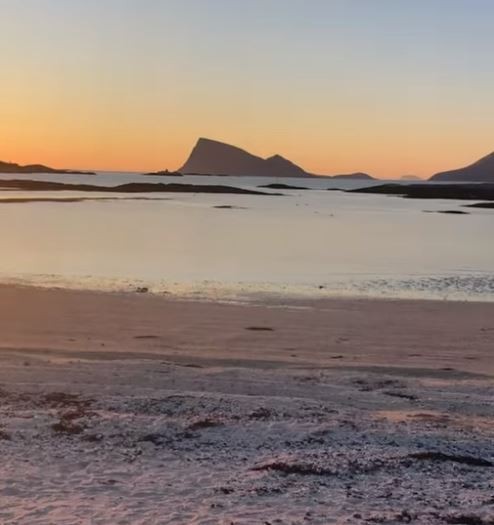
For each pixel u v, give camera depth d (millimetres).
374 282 27328
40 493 7289
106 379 12828
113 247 39125
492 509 6926
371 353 16203
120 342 16875
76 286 25344
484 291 25406
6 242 40562
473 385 13258
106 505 6922
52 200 87500
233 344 16875
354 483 7809
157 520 6504
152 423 9992
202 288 25359
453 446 9320
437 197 123250
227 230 52531
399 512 6805
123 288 25062
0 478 7723
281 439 9500
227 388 12516
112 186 137875
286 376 13594
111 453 8836
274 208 84750
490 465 8656
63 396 11414
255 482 7746
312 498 7258
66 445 9102
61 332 17859
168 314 20344
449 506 7039
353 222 63500
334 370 14320
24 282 26078
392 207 91875
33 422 9914
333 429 9930
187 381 12891
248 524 6398
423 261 34281
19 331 17875
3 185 128250
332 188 191375
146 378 12984
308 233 51000
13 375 12867
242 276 28688
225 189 141625
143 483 7703
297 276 28781
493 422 10734
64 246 39125
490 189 143875
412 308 21812
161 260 33625
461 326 19312
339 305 22219
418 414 10961
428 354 16203
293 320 19750
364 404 11688
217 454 8891
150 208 78438
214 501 7098
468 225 60844
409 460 8633
